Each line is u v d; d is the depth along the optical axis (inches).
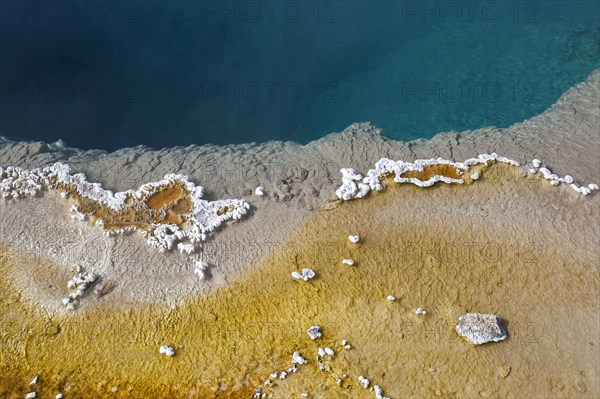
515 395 608.4
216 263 736.3
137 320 686.5
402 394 612.7
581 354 636.7
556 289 694.5
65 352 664.4
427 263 721.0
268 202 803.4
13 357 663.8
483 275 708.7
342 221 772.6
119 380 639.1
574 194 786.2
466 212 775.7
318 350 649.0
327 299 690.8
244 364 643.5
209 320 681.6
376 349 647.1
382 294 692.7
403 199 793.6
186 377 636.7
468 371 625.6
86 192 804.6
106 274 730.2
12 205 805.9
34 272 735.7
